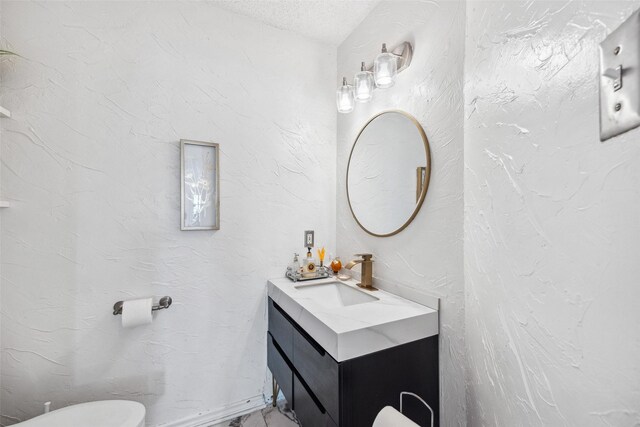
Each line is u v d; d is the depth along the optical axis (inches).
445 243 43.0
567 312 15.9
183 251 56.3
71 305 48.0
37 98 45.7
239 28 61.5
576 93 15.4
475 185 29.9
